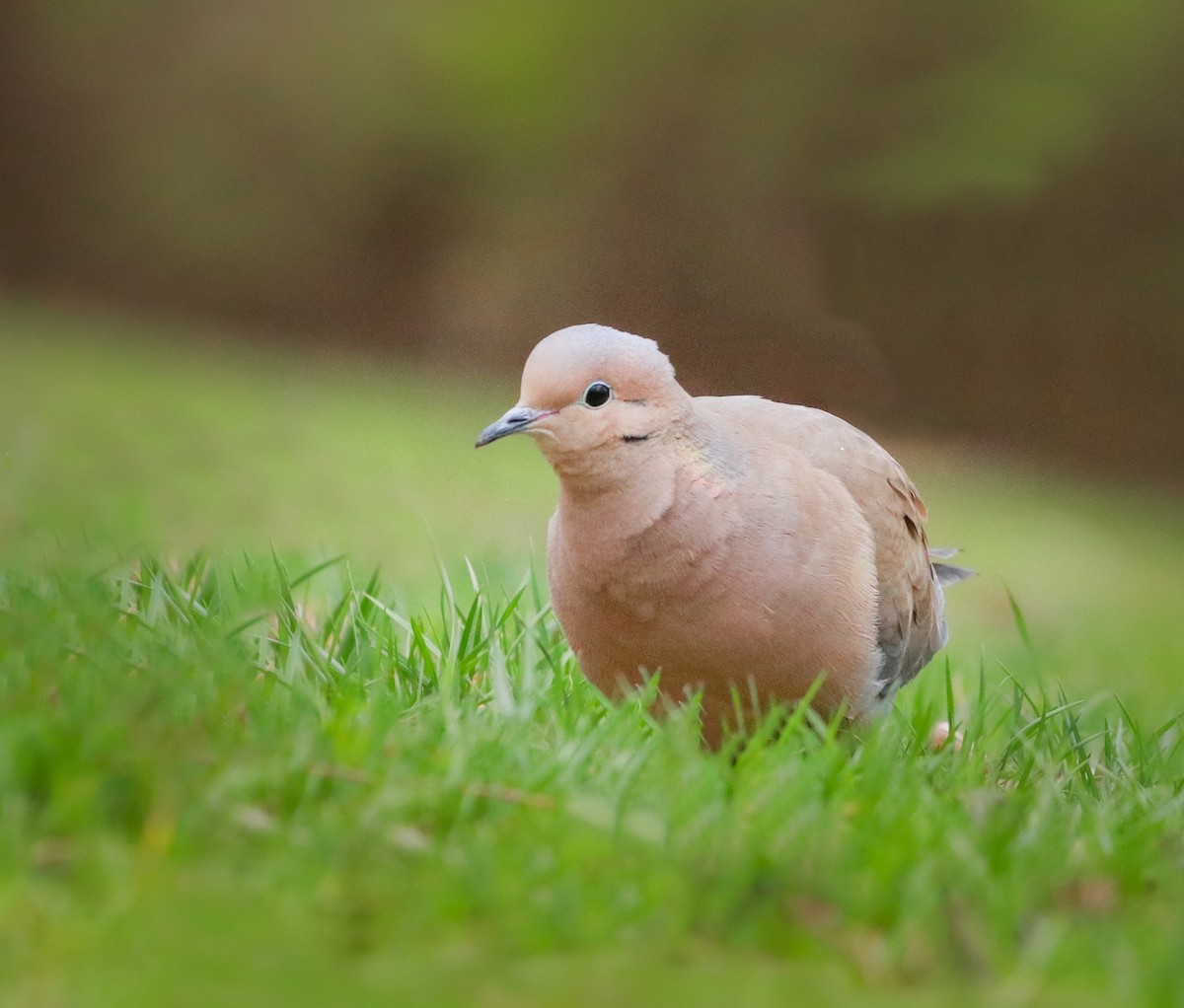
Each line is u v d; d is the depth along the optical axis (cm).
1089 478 3066
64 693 568
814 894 527
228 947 475
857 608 732
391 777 550
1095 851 586
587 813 555
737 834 550
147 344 2861
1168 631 1609
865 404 3116
